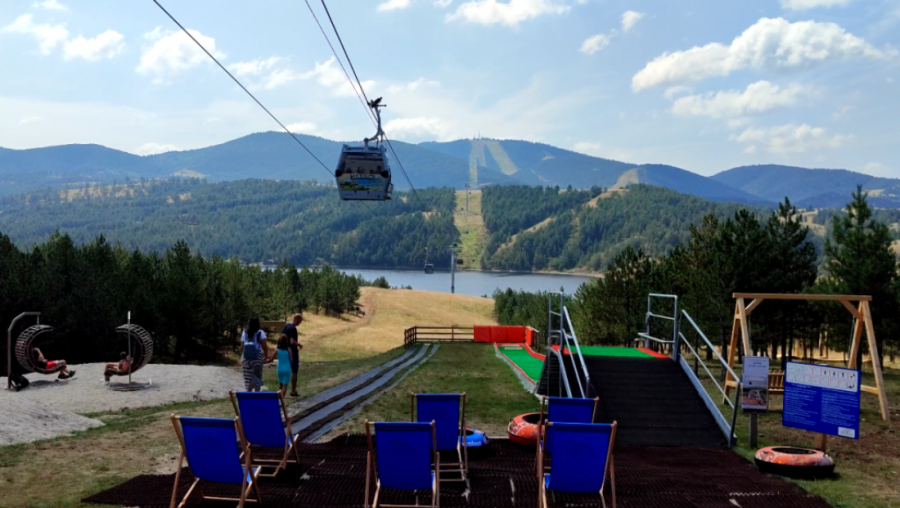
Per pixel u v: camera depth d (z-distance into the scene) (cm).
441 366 2725
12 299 3253
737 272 2402
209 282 4806
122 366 1930
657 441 1174
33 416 1225
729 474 926
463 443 852
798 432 1312
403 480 677
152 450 1022
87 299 3534
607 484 830
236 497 736
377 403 1569
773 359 2794
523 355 3322
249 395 815
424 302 11906
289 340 1644
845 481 920
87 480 833
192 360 4559
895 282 2264
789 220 2509
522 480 834
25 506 716
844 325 2338
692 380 1426
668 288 3114
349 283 9775
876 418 1488
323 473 840
